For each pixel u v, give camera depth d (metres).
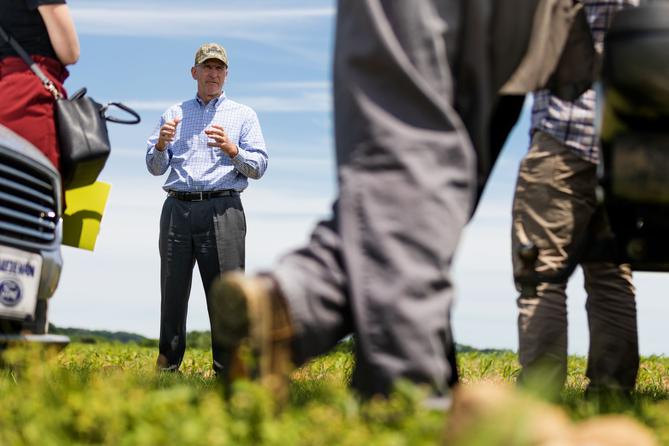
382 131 2.19
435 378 2.10
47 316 4.36
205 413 2.06
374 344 2.10
